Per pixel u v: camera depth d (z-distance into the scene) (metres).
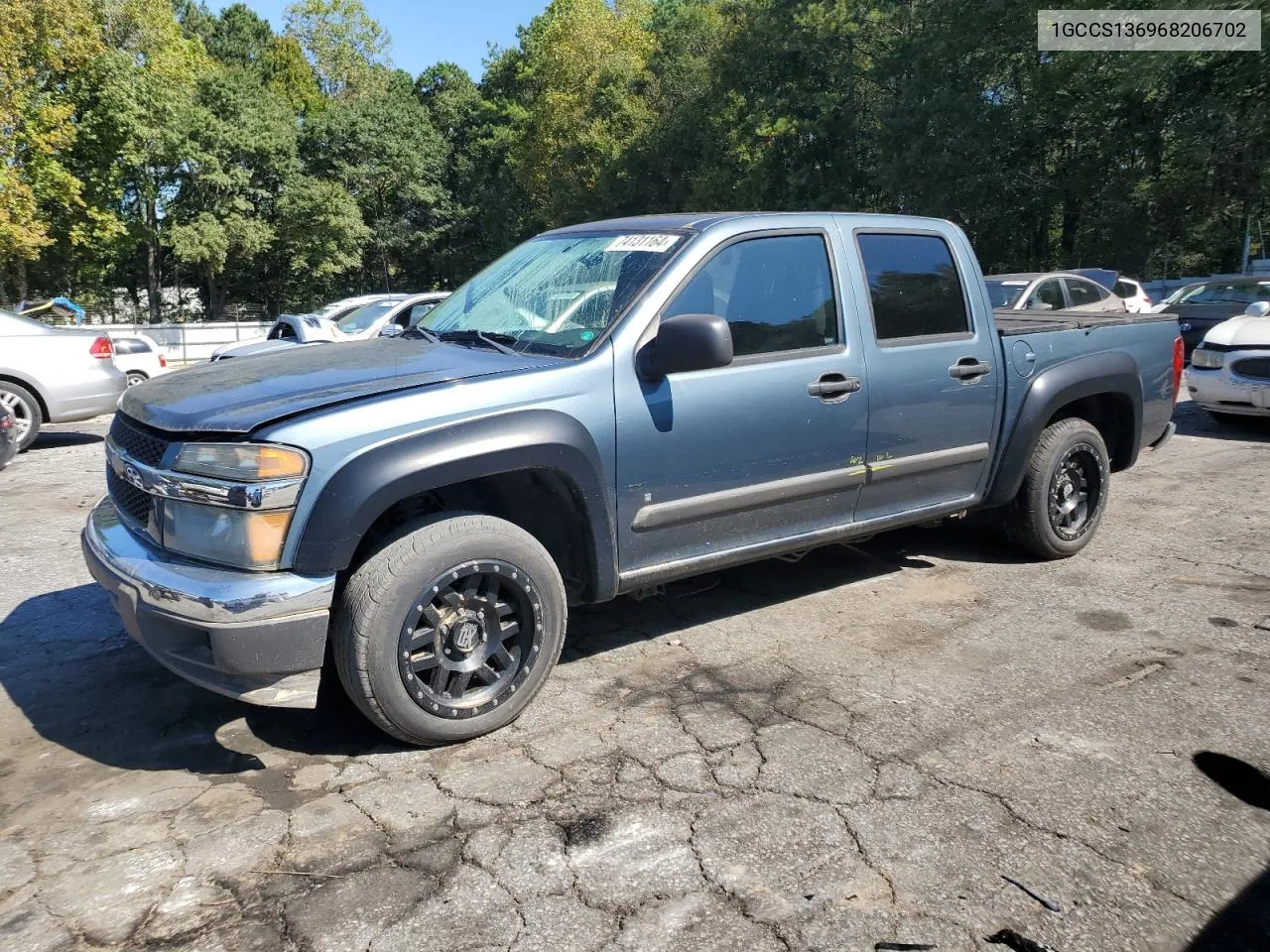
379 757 3.13
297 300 49.84
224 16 61.47
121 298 47.53
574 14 40.00
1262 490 6.89
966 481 4.63
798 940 2.25
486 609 3.19
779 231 3.90
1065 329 4.95
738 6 31.55
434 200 51.25
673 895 2.41
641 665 3.86
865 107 29.72
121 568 3.01
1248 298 13.44
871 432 4.09
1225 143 22.66
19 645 4.15
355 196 48.38
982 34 24.12
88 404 9.45
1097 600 4.59
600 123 38.25
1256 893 2.42
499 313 3.90
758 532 3.89
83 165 29.61
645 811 2.79
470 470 3.02
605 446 3.34
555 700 3.55
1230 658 3.88
